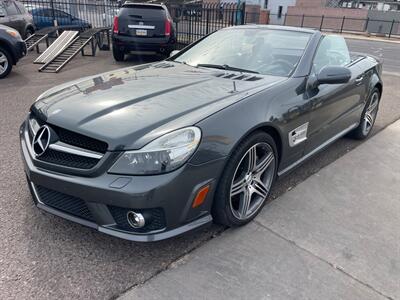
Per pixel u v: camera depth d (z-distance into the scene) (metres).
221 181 2.43
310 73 3.25
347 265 2.44
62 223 2.71
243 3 11.46
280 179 3.29
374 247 2.64
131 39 9.32
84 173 2.17
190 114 2.35
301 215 2.98
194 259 2.42
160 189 2.09
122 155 2.12
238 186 2.62
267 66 3.33
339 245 2.64
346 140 4.78
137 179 2.09
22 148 2.61
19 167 3.54
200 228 2.37
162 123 2.25
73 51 10.13
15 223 2.69
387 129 5.25
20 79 7.59
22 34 11.46
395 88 8.05
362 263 2.46
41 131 2.44
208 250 2.51
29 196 3.05
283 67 3.26
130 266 2.33
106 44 12.58
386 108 6.33
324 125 3.51
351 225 2.89
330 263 2.45
